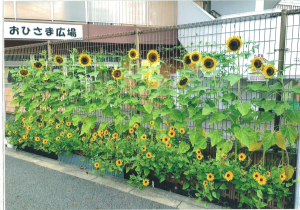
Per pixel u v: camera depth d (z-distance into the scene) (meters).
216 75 2.99
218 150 2.59
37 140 4.13
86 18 8.05
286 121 2.59
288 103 2.39
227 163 2.45
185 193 2.83
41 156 4.34
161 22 8.30
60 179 3.29
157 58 3.06
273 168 2.40
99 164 3.23
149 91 3.21
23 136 4.32
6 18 7.62
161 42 4.03
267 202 2.47
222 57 2.79
